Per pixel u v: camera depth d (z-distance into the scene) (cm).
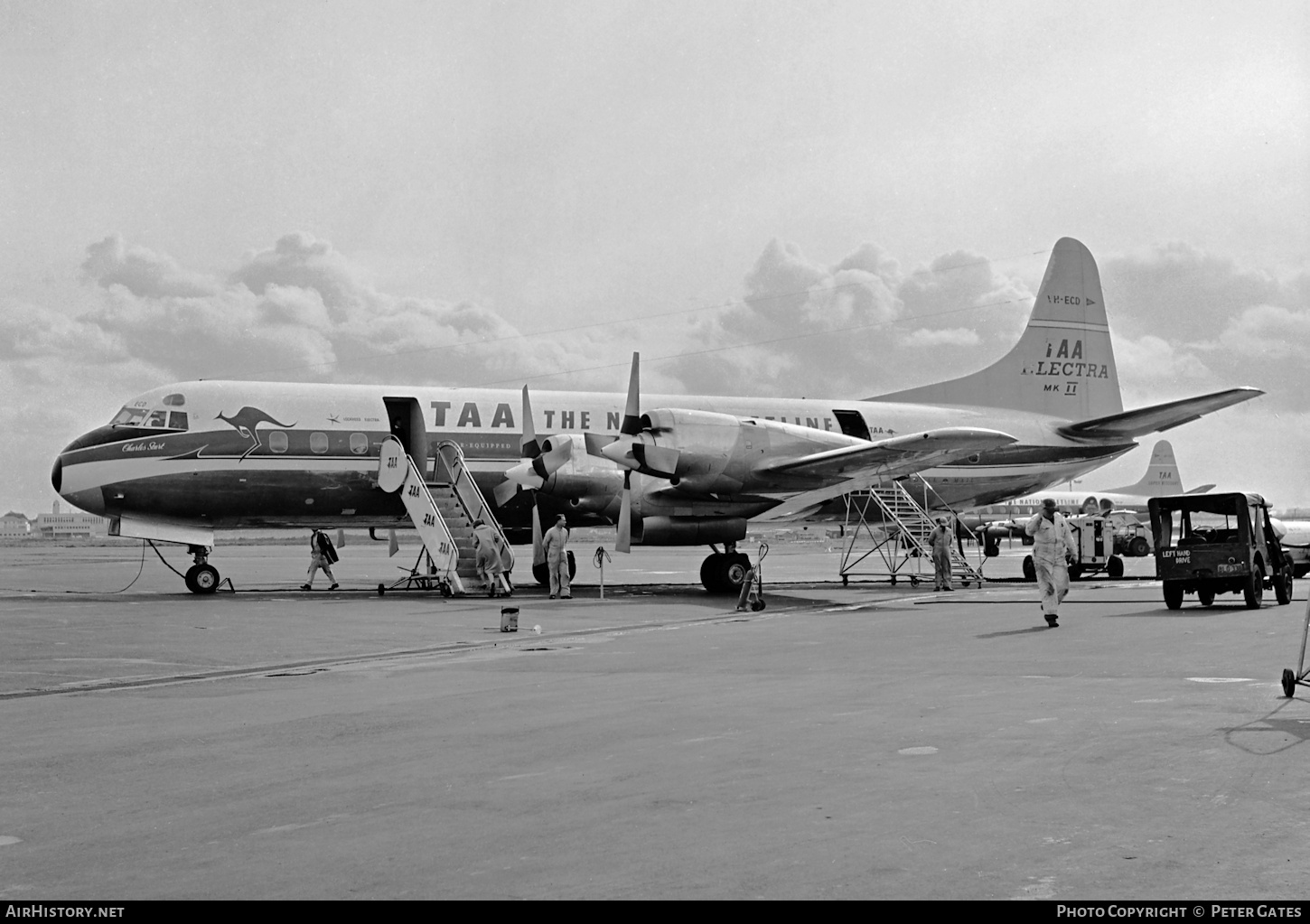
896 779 648
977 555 6053
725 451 2473
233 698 1030
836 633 1614
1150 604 2145
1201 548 1959
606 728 836
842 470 2495
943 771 664
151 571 4966
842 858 500
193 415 2583
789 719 861
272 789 652
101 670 1270
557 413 2850
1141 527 4803
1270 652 1253
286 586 3291
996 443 2330
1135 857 493
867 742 761
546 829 555
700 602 2375
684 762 707
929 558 2878
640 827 555
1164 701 905
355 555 8206
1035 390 3534
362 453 2675
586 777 670
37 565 6078
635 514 2534
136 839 546
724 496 2522
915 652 1330
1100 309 3650
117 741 811
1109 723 806
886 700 948
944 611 2039
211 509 2609
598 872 487
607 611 2114
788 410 3155
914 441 2295
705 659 1305
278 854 520
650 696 1001
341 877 484
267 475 2611
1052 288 3581
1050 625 1656
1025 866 484
